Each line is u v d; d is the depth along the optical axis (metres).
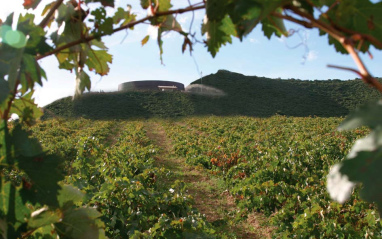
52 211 0.81
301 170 12.12
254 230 8.11
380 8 0.61
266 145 17.86
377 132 0.42
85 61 0.95
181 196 8.08
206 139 22.16
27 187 0.75
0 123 0.76
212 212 9.54
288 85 73.00
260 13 0.61
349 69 0.50
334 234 6.34
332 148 14.13
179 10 0.81
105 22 0.83
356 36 0.54
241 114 60.56
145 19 0.84
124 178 7.80
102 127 31.52
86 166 10.18
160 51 0.89
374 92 66.88
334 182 0.44
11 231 0.76
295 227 6.84
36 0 0.94
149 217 7.41
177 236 5.76
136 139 23.31
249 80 74.56
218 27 0.84
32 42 0.75
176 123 44.25
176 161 17.19
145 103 61.19
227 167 13.70
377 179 0.41
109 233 6.41
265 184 9.19
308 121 34.78
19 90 0.79
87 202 6.68
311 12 0.64
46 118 28.75
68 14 0.88
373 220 6.36
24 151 0.73
